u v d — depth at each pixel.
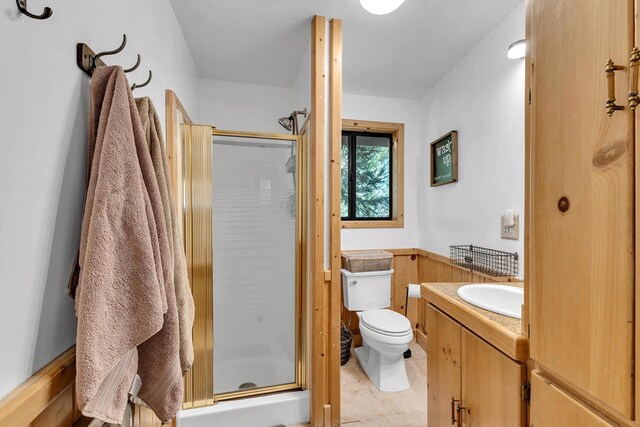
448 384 1.07
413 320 2.73
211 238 1.71
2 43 0.49
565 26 0.53
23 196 0.53
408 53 2.03
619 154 0.43
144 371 0.78
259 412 1.61
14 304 0.51
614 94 0.43
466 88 2.06
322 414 1.60
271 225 1.85
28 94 0.54
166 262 0.77
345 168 2.80
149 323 0.65
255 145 1.83
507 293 1.18
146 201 0.71
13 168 0.51
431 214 2.56
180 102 1.67
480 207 1.92
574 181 0.52
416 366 2.28
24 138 0.53
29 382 0.53
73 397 0.66
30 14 0.53
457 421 1.01
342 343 2.31
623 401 0.43
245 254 1.81
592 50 0.48
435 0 1.52
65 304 0.65
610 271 0.45
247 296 1.82
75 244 0.68
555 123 0.56
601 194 0.46
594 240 0.48
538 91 0.60
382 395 1.92
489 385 0.84
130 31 1.01
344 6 1.55
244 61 2.18
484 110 1.87
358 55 2.05
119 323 0.61
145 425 1.05
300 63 2.21
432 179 2.50
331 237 1.63
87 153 0.73
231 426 1.58
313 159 1.64
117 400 0.65
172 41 1.57
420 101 2.77
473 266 1.93
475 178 1.97
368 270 2.39
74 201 0.68
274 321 1.84
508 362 0.76
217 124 2.51
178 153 1.61
